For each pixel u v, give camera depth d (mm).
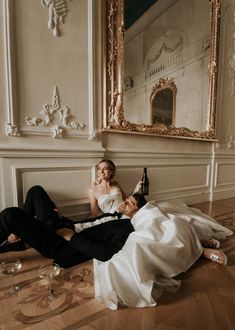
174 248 1197
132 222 1355
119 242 1241
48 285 1169
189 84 2908
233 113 3451
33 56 1833
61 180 2035
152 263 1129
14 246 1456
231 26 3213
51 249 1251
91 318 937
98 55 2150
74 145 2082
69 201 2086
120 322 916
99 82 2182
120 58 2262
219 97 3227
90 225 1499
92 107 2131
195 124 3023
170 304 1029
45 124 1924
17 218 1192
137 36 2422
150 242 1145
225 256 1414
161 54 2646
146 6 2461
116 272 1055
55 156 1979
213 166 3264
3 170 1781
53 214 1608
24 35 1783
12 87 1739
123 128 2346
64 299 1056
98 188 2074
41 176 1941
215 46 2988
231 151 3488
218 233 1785
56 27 1908
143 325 901
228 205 2992
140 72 2469
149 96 2574
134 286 1031
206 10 2932
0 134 1750
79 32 2023
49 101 1932
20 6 1753
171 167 2840
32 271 1319
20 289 1136
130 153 2467
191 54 2887
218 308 1008
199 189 3168
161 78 2670
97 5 2100
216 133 3262
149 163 2625
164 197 2799
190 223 1530
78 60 2041
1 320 923
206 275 1287
